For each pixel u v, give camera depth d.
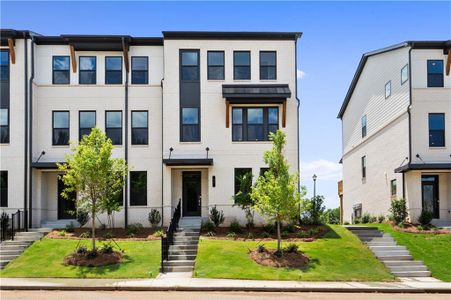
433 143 28.67
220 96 28.86
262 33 29.12
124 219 28.53
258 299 15.28
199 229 26.06
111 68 29.59
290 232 25.94
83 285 17.50
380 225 28.44
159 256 22.03
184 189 29.14
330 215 53.62
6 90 28.08
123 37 28.83
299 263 20.95
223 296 15.84
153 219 27.95
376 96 34.28
